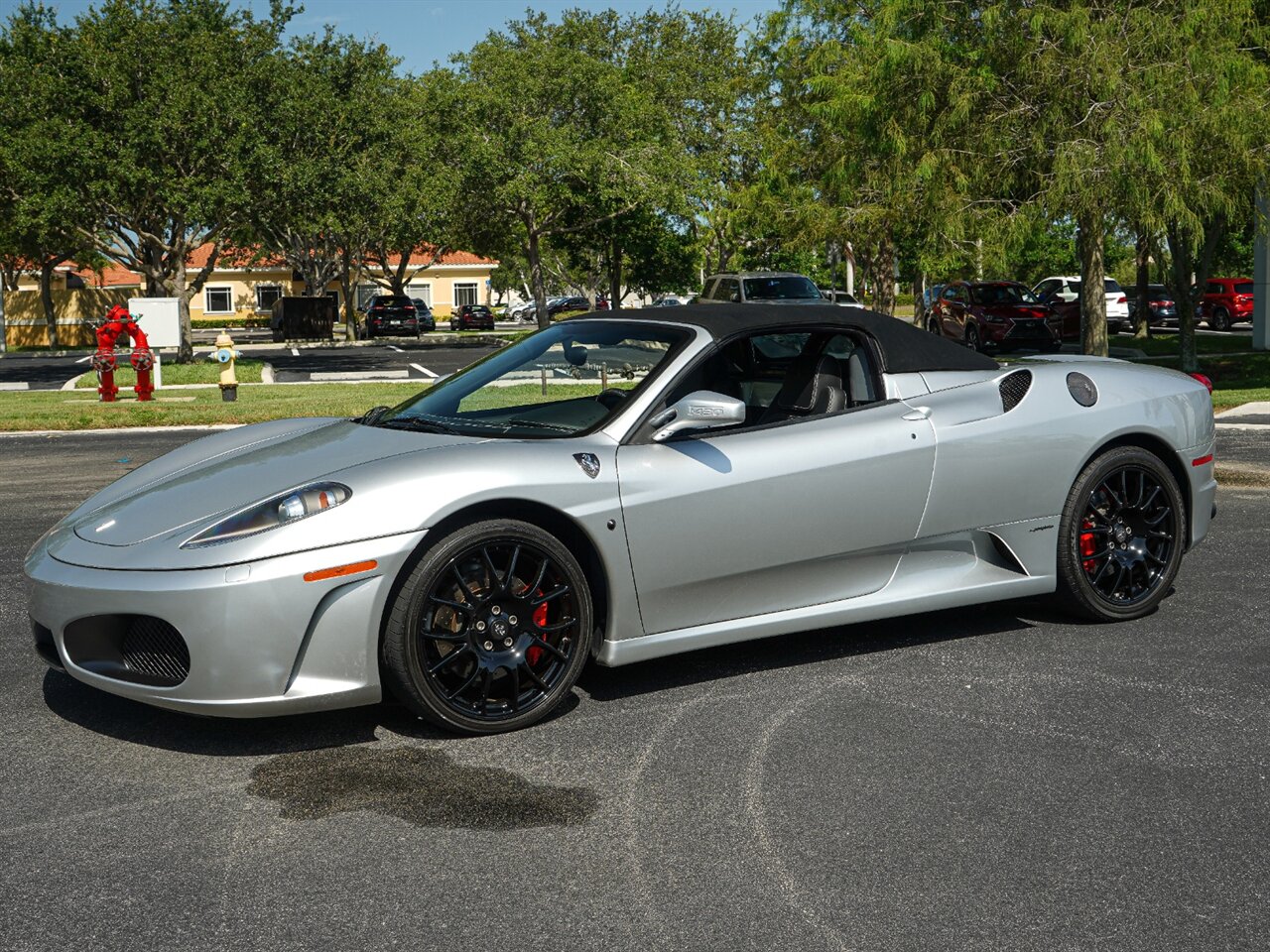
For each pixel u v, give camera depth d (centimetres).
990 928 256
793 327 447
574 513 379
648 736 371
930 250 1647
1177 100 1441
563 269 7800
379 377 2189
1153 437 495
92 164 2262
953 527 454
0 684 423
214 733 378
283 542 343
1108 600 488
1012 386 472
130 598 341
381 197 2803
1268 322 2419
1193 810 315
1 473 938
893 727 376
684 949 248
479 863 289
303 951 249
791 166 2914
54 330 4125
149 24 2447
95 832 307
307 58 3175
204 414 1355
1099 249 1745
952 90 1565
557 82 3412
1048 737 367
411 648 355
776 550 417
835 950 248
